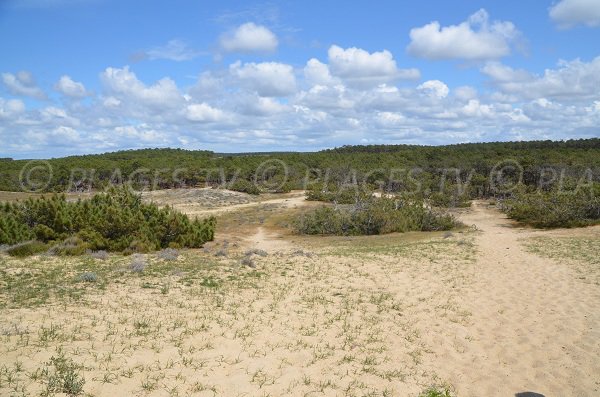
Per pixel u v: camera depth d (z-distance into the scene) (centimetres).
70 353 625
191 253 1970
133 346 682
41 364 576
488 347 824
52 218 2038
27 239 1888
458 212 5550
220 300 1012
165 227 2295
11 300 921
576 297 1170
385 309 1033
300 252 1928
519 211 4350
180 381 585
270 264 1573
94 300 945
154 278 1223
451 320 980
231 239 3148
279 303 1026
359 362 716
